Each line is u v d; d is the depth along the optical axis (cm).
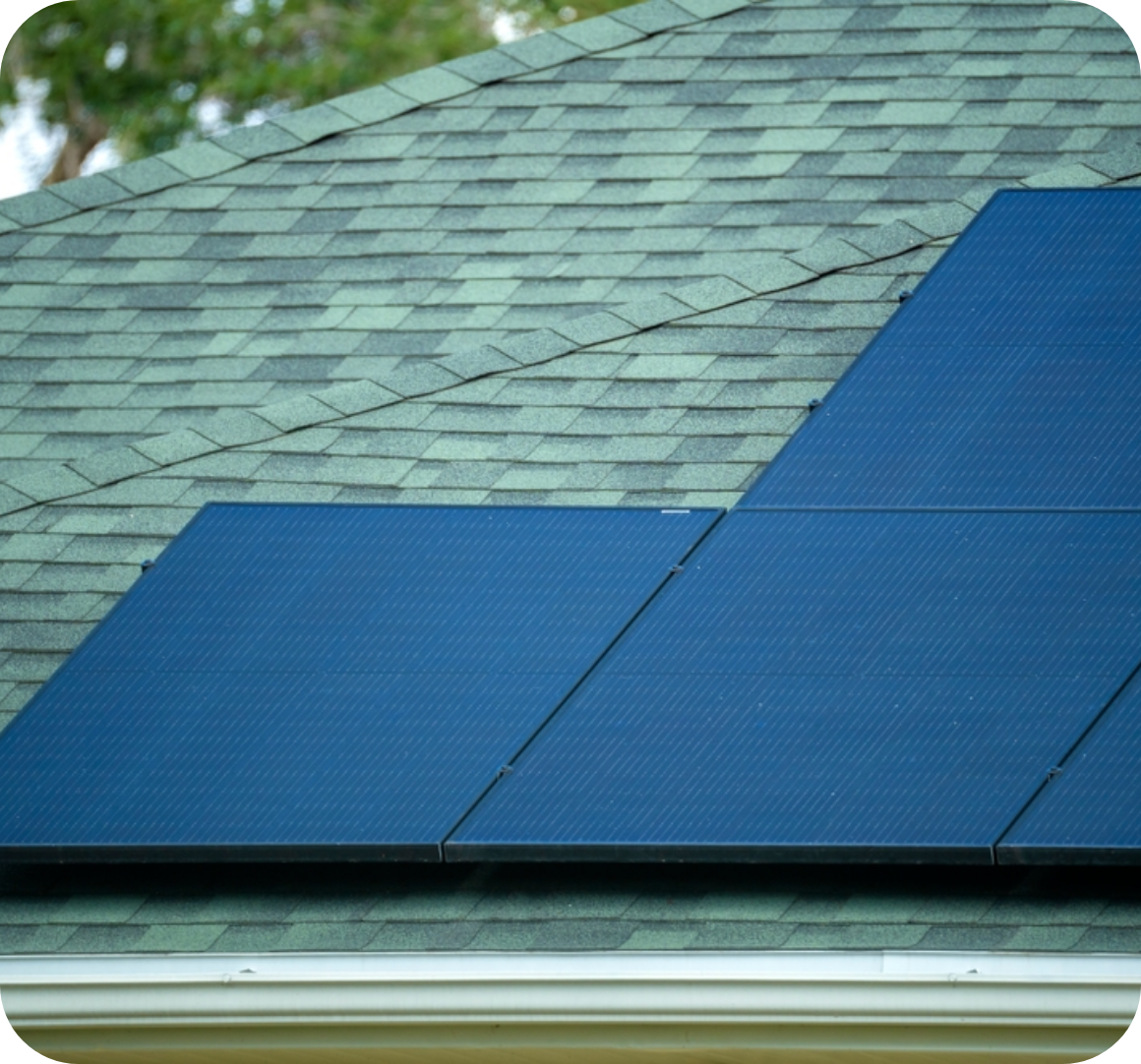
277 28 13900
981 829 3284
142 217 5166
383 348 4712
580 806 3409
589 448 4272
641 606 3766
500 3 13950
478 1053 3409
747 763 3444
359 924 3372
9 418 4628
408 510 4050
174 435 4428
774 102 5191
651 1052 3341
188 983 3284
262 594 3884
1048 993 3147
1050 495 3838
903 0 5406
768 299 4575
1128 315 4191
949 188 4869
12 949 3362
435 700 3634
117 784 3534
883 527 3825
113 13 14125
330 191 5175
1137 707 3425
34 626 4012
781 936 3262
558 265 4856
